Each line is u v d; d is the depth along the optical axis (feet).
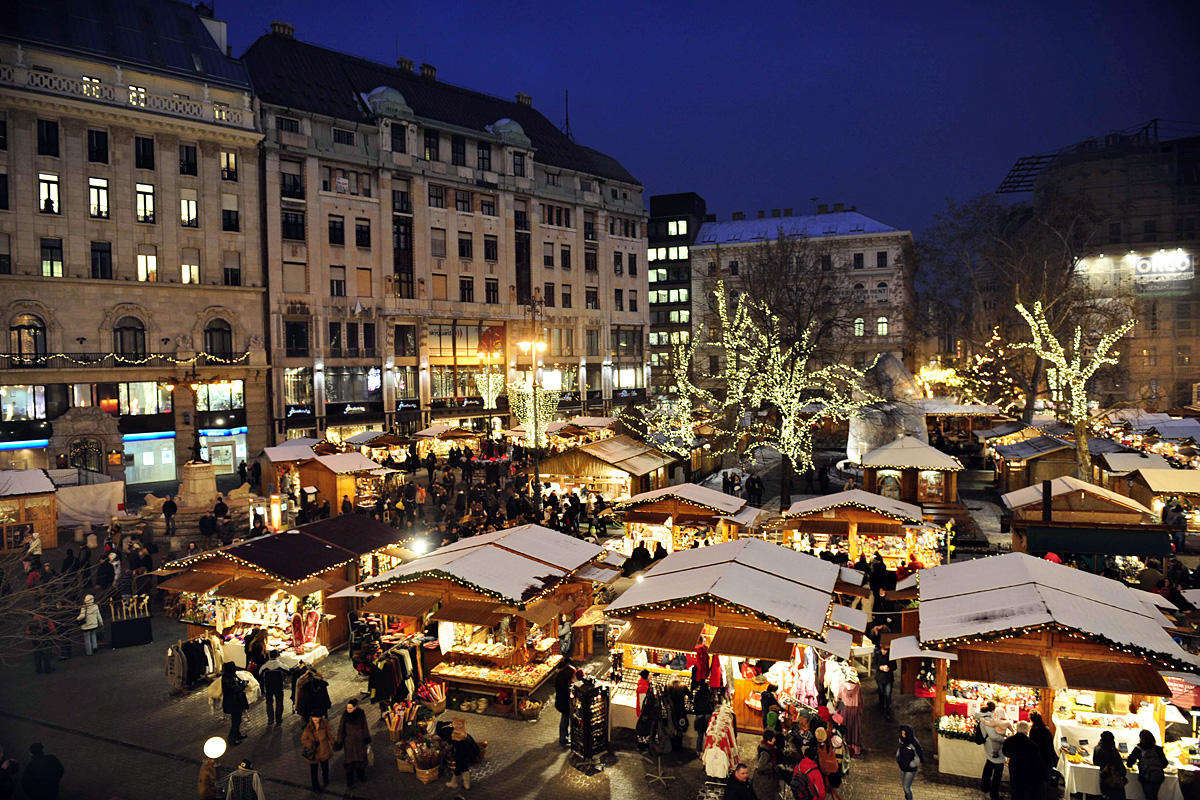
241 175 169.17
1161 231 189.88
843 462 140.26
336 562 63.67
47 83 143.33
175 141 159.22
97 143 150.82
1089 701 44.14
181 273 161.48
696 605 48.52
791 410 121.70
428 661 57.26
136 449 153.28
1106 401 162.50
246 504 105.70
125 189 153.69
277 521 100.37
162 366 156.46
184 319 161.17
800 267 162.50
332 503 110.42
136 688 57.57
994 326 175.63
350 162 186.70
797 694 48.06
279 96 179.22
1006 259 172.45
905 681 54.19
